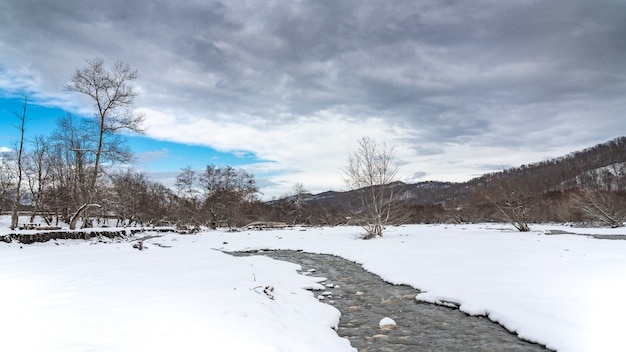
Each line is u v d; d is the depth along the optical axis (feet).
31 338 16.70
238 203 207.62
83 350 15.42
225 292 27.17
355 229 124.88
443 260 46.91
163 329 18.44
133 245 66.39
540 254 48.93
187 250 62.18
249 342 17.49
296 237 96.07
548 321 23.39
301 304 30.32
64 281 30.71
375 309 31.55
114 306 22.38
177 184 211.00
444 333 25.03
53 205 130.41
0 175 124.67
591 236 84.99
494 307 27.68
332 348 20.56
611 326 21.09
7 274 34.35
